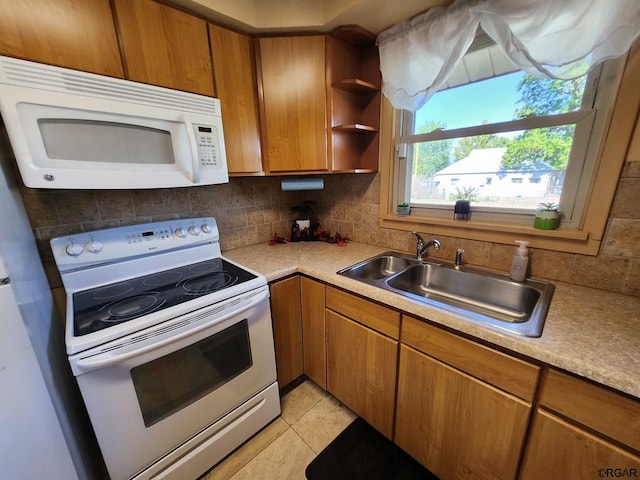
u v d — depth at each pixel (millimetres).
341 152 1559
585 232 1027
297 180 1727
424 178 1522
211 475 1199
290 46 1350
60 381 861
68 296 1107
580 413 697
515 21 965
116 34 966
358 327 1245
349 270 1364
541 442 778
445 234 1431
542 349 712
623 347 707
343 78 1479
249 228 1847
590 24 850
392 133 1533
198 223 1495
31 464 695
